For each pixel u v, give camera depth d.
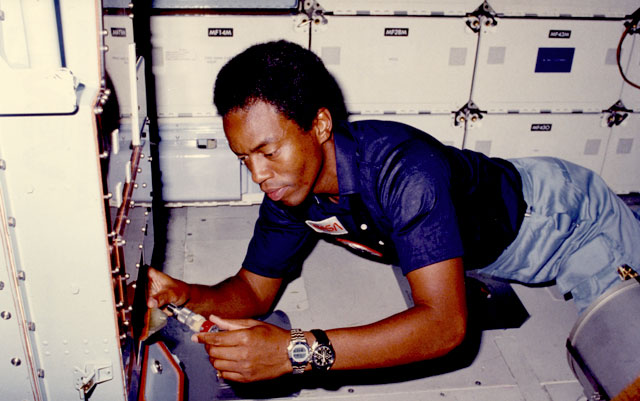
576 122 3.86
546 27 3.55
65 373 1.22
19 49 0.98
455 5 3.44
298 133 1.29
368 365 1.35
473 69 3.63
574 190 2.02
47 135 0.98
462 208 1.69
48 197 1.02
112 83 1.32
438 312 1.35
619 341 1.92
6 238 1.03
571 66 3.68
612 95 3.80
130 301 1.43
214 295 1.82
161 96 3.44
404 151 1.46
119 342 1.21
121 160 1.43
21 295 1.09
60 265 1.09
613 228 2.03
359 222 1.66
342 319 2.66
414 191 1.38
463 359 2.41
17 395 1.20
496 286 2.89
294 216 1.82
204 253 3.19
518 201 1.90
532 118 3.82
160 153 3.49
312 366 1.33
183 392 1.86
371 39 3.46
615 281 2.01
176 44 3.32
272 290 1.98
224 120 1.28
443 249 1.36
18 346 1.14
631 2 3.53
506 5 3.48
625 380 1.86
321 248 3.21
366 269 3.05
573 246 2.06
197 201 3.69
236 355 1.29
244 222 3.56
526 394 2.25
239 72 1.24
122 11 1.63
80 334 1.17
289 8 3.32
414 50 3.52
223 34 3.35
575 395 2.25
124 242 1.25
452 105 3.73
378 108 3.68
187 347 2.39
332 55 3.48
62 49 1.03
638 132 3.92
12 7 0.95
